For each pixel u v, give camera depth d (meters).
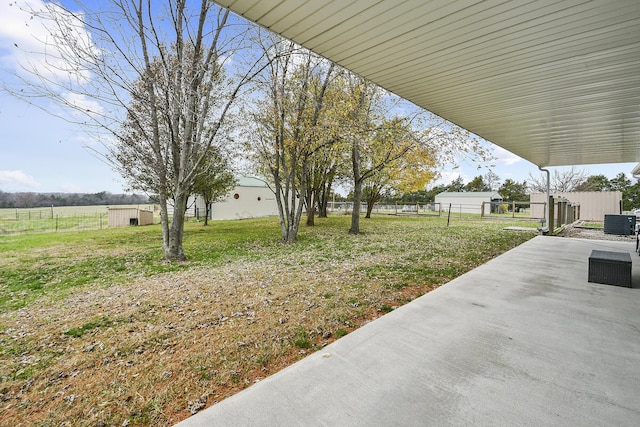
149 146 6.66
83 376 2.09
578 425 1.36
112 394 1.87
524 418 1.41
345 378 1.77
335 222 15.53
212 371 2.09
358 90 8.48
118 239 9.66
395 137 8.81
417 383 1.70
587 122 4.67
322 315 3.03
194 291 4.00
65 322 3.04
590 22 2.27
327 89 8.47
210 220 18.86
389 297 3.53
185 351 2.39
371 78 3.42
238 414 1.49
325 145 8.64
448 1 2.07
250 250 7.33
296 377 1.79
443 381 1.71
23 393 1.91
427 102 4.16
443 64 3.05
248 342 2.50
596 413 1.43
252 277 4.64
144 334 2.73
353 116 8.43
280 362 2.19
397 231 10.81
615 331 2.32
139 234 11.13
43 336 2.72
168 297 3.78
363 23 2.36
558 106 4.04
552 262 4.84
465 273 4.28
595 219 15.77
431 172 11.30
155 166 6.24
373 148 9.24
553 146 6.58
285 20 2.32
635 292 3.29
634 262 4.73
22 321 3.08
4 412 1.73
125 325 2.94
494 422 1.38
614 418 1.40
